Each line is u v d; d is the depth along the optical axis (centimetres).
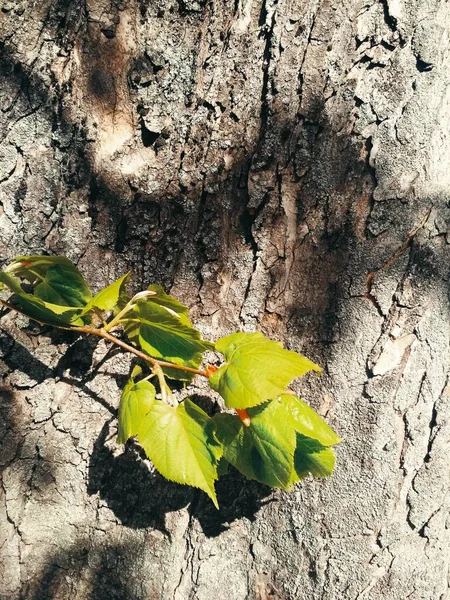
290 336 34
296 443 31
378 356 34
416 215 33
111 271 34
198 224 34
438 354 34
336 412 34
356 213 34
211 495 30
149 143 34
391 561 35
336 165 34
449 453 34
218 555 35
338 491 34
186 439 30
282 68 33
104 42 33
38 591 34
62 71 33
